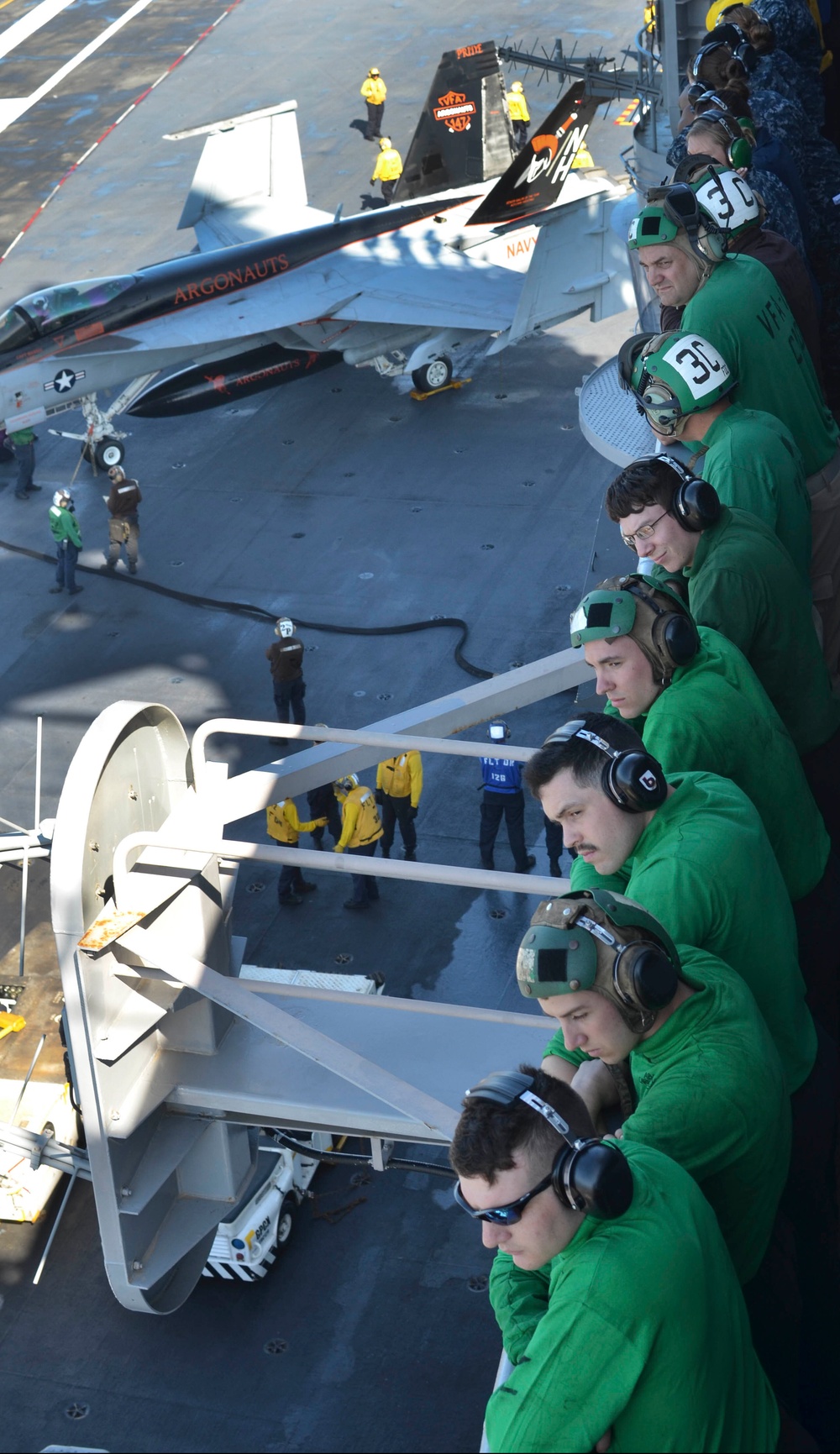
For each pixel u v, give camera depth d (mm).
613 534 18547
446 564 21469
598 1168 2166
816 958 3771
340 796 14781
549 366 27062
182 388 24625
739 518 4039
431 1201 12031
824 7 8578
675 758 3525
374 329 25719
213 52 44594
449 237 26828
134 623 20797
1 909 15664
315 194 34406
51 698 19359
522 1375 2207
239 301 24703
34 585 21844
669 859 3035
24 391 23141
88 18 48875
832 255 6500
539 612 20156
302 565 21797
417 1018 5895
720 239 4727
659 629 3535
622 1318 2154
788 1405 2855
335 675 19219
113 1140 5699
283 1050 5922
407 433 25297
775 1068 2689
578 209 25609
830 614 5137
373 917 15055
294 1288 11383
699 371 4355
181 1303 6156
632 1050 2680
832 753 4316
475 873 4875
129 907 5457
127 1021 5605
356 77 40938
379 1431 10195
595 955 2529
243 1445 10211
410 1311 11117
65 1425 10477
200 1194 6270
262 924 15125
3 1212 12141
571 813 3098
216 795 5805
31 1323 11328
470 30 42750
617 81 24641
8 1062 12594
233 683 19344
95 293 23469
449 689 18797
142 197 35781
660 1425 2189
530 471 23750
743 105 5996
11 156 39000
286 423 26016
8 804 17469
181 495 24047
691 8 13719
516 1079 2307
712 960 2795
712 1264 2281
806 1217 3172
